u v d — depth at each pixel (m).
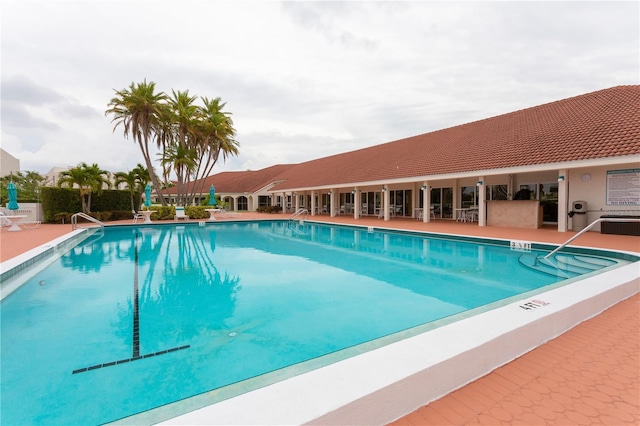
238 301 5.86
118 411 2.82
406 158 22.64
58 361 3.69
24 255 8.60
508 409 2.23
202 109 32.31
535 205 14.71
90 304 5.73
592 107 15.36
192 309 5.44
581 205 13.59
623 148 11.16
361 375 2.20
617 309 4.22
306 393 2.01
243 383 2.40
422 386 2.27
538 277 7.48
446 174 16.77
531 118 18.31
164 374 3.40
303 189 29.92
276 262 9.46
